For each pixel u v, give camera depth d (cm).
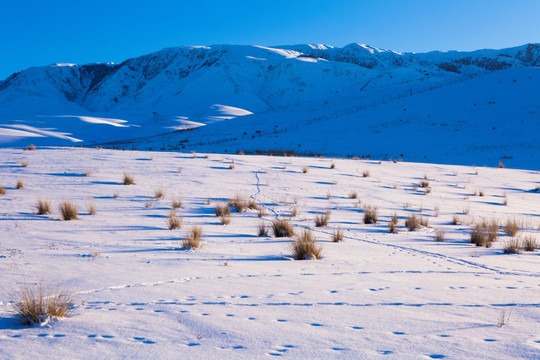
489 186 2378
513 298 459
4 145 11550
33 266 584
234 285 504
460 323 368
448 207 1684
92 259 645
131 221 1108
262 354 295
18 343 312
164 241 843
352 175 2409
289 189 1877
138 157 2611
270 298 446
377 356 293
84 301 424
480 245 944
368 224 1242
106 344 312
